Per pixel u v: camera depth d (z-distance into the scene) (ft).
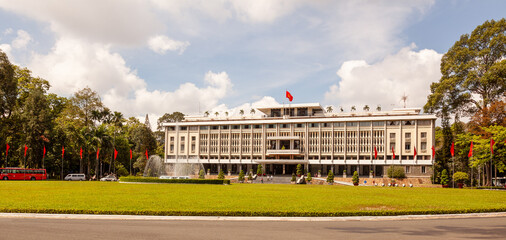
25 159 233.55
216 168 368.27
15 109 244.63
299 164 320.50
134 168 341.00
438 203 84.28
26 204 69.46
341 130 333.01
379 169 327.47
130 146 330.75
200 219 56.90
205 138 369.91
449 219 61.05
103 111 323.37
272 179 299.99
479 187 195.42
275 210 64.64
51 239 39.63
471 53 233.35
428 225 53.42
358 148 323.98
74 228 47.01
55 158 265.75
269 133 355.56
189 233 44.29
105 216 57.36
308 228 49.42
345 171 309.01
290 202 82.28
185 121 385.29
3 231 44.24
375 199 94.58
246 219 57.11
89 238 40.37
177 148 372.58
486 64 232.53
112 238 40.52
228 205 73.36
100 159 285.84
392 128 316.60
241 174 296.51
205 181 185.37
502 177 280.51
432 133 304.30
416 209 69.62
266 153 348.18
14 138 246.68
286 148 356.18
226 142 364.38
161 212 60.13
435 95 243.19
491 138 185.68
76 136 263.49
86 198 84.74
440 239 42.24
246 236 42.80
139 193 103.81
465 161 256.73
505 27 225.97
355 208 71.36
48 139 245.04
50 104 291.99
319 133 338.13
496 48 227.81
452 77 239.91
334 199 92.84
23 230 45.11
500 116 212.02
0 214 58.13
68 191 108.17
